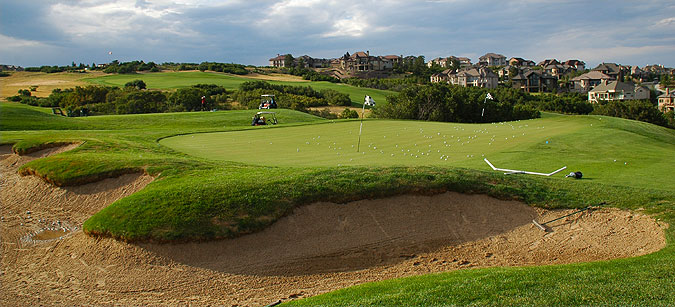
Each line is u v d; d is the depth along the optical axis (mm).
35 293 10109
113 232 11344
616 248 11156
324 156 20969
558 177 15773
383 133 30391
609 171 17078
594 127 30938
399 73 181500
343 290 9375
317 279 10750
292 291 10266
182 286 10273
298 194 12750
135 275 10539
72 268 10977
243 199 12281
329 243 11789
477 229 12609
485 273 9398
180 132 32656
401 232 12398
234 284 10383
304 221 12211
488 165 18156
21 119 40875
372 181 13555
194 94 78625
